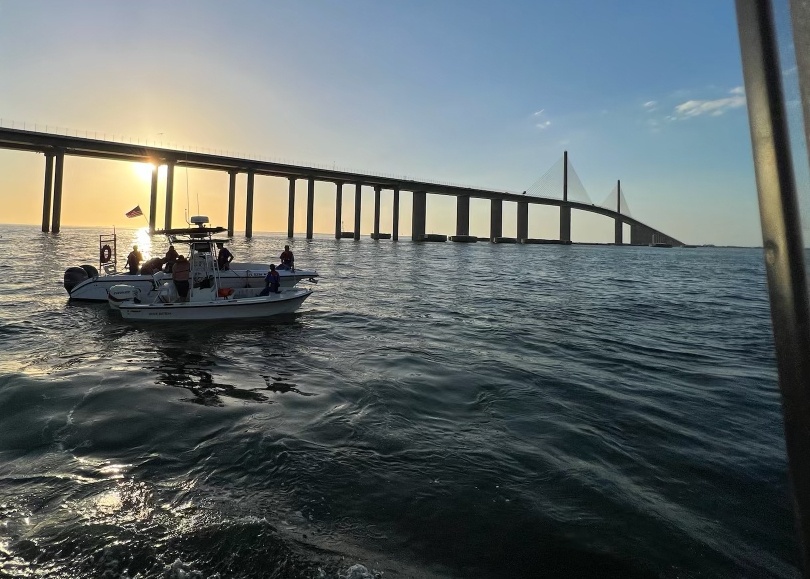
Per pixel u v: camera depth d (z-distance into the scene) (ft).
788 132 2.84
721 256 351.46
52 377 22.74
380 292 65.00
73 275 51.65
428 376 24.25
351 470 13.71
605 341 35.09
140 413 18.15
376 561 9.85
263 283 53.67
